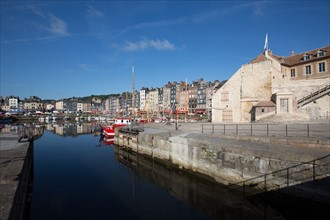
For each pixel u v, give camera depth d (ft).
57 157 80.28
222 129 71.15
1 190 21.50
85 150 94.22
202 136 57.00
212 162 46.60
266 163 36.14
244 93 101.91
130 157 82.58
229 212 36.50
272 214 34.50
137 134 81.66
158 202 40.81
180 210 37.45
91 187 48.85
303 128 62.13
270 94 98.27
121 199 42.24
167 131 79.97
